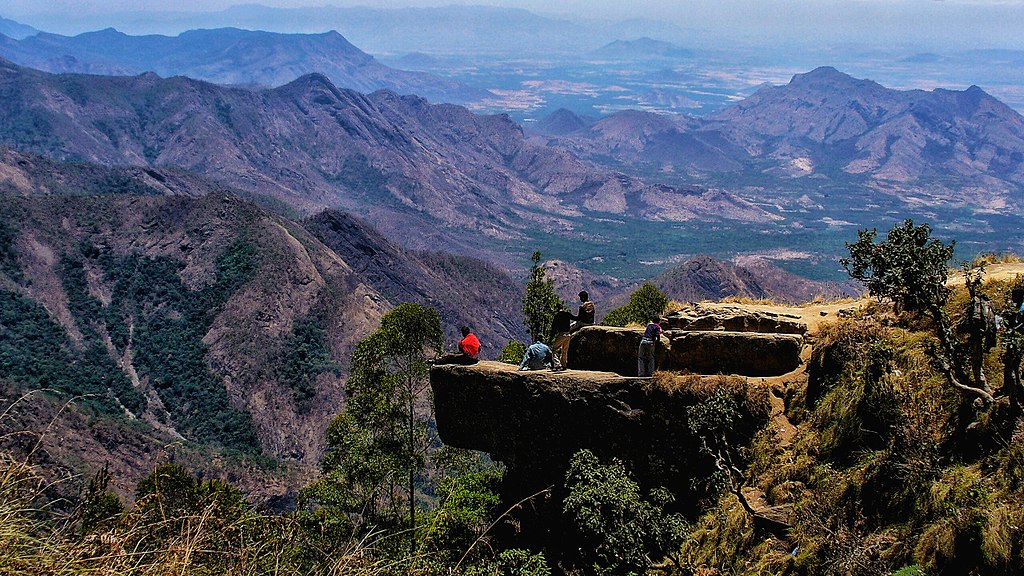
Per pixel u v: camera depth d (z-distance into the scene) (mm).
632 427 18438
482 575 14352
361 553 8367
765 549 13492
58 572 6203
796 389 17516
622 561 14422
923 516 11594
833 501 13469
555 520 19047
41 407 78625
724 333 19453
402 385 28906
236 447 116812
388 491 29844
